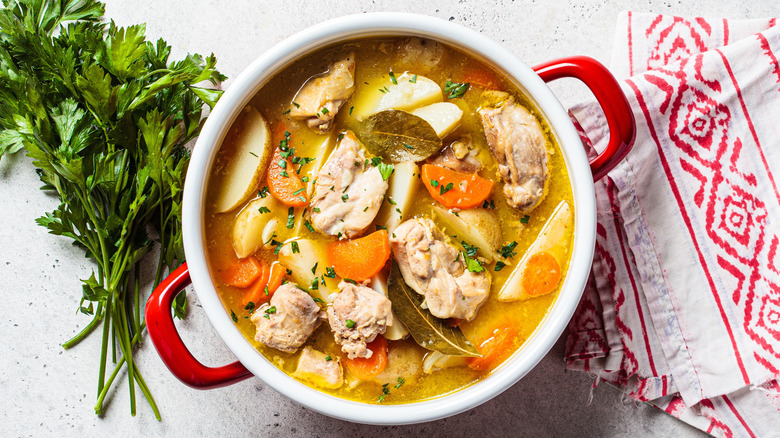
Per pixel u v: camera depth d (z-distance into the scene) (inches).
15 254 27.7
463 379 23.4
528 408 28.0
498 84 23.5
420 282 22.9
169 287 22.9
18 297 27.7
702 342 26.8
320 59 23.4
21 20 26.0
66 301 27.8
